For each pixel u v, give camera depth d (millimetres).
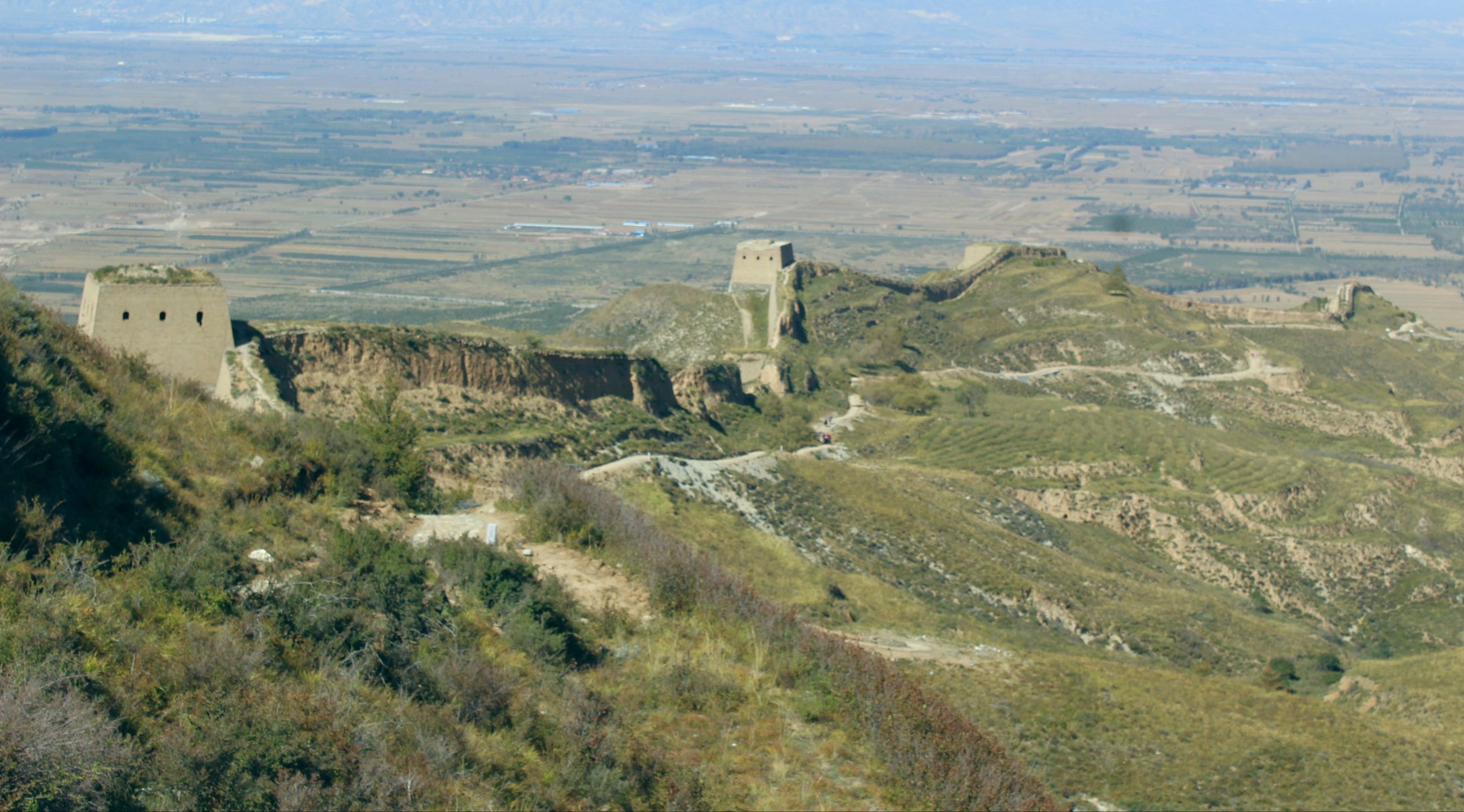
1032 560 80812
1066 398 145750
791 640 39094
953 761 33812
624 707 32281
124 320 61750
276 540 34188
